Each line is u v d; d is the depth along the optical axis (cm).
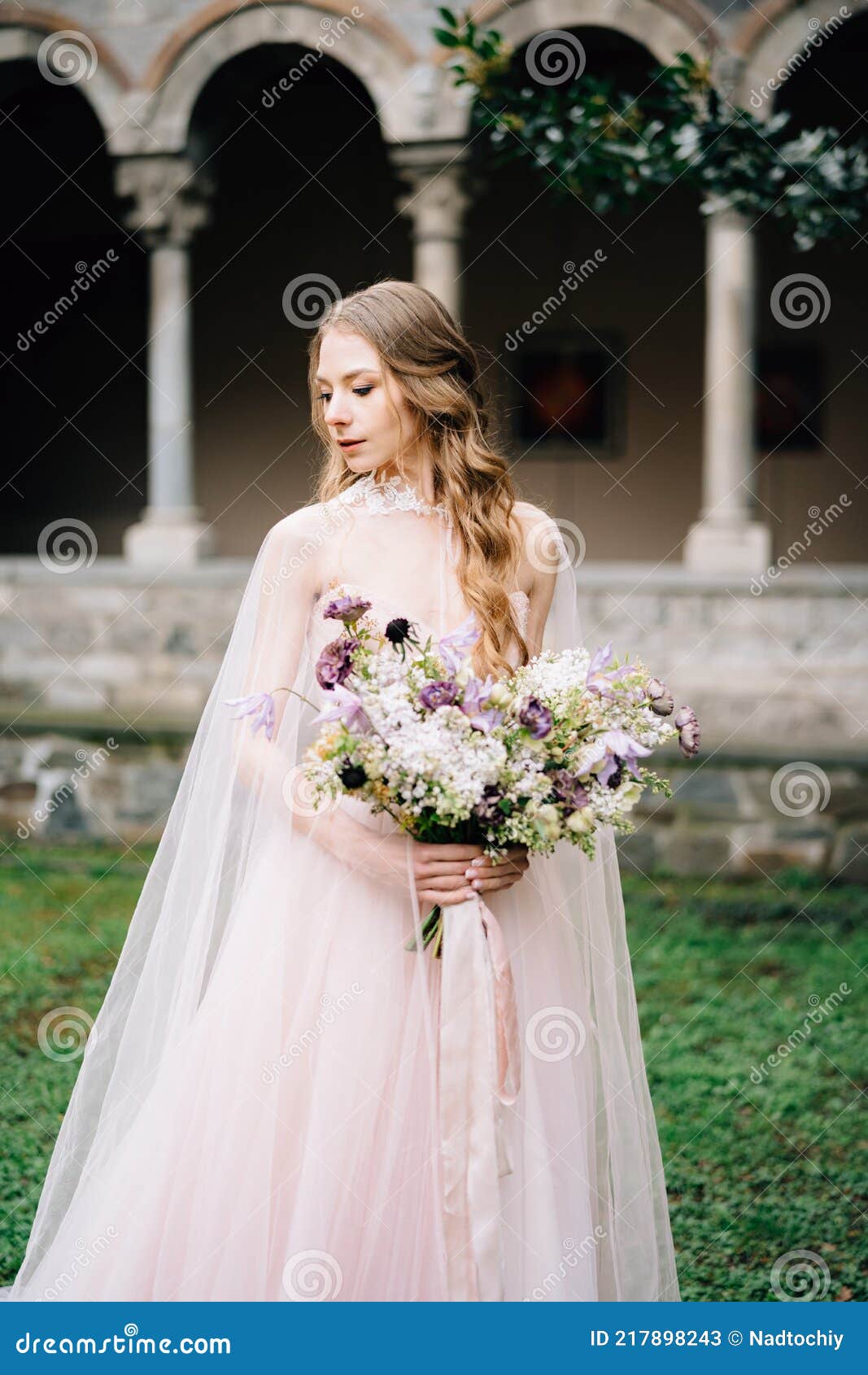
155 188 776
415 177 727
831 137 452
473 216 1057
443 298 735
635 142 462
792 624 720
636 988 528
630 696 207
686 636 731
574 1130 214
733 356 726
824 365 1031
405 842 208
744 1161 370
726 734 728
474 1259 197
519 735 198
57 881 682
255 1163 206
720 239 719
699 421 1055
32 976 528
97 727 756
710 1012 498
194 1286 205
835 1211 341
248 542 1125
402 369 216
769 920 623
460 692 198
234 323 1105
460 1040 200
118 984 244
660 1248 232
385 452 219
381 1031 209
